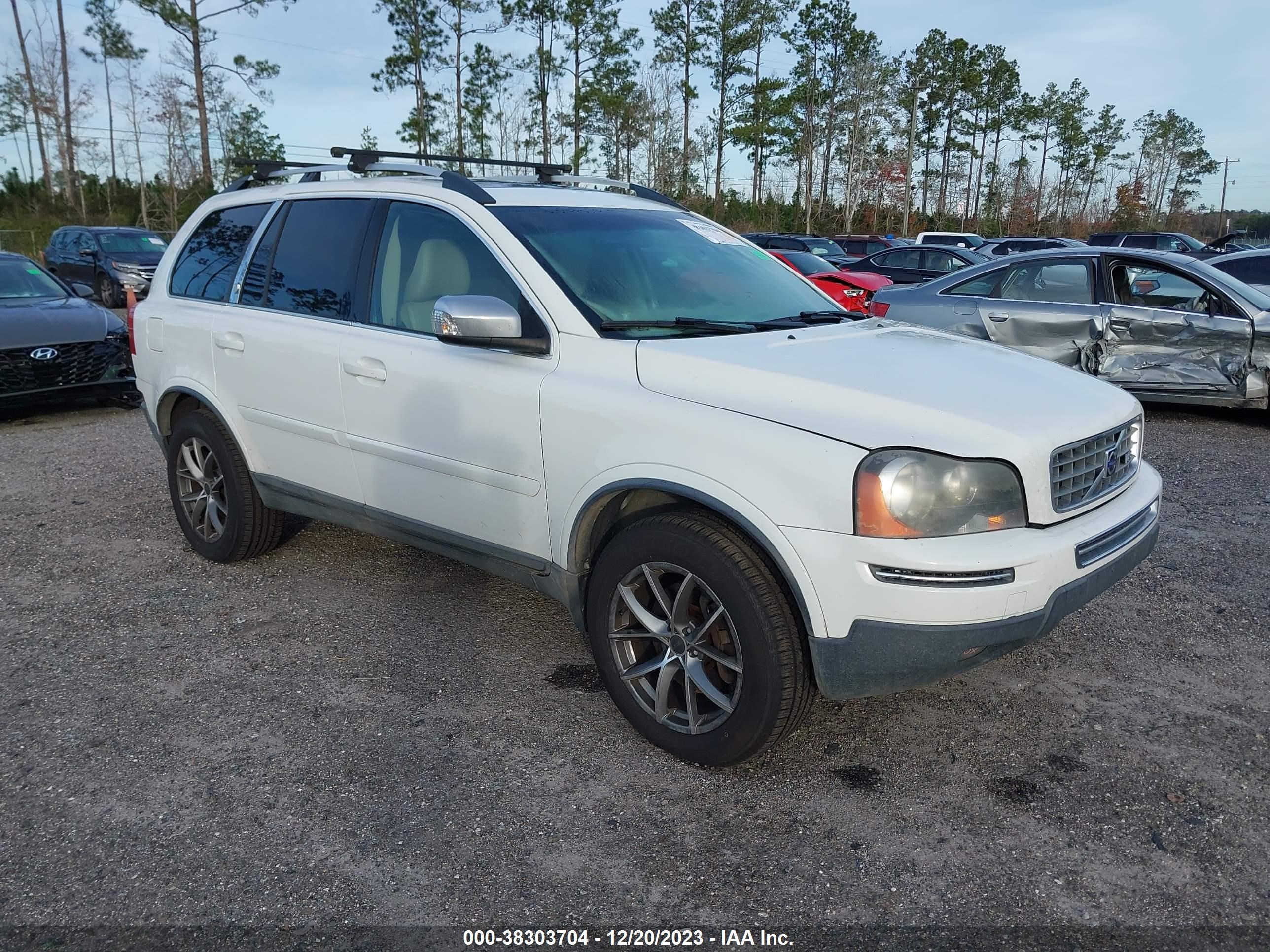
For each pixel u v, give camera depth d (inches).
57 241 825.5
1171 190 2723.9
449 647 154.5
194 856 102.8
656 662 121.3
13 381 319.6
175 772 118.7
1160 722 131.0
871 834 107.1
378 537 207.9
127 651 152.9
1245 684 141.6
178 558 196.1
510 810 111.2
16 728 129.2
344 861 102.1
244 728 129.4
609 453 119.0
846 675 106.0
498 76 1920.5
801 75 2143.2
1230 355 310.3
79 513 226.8
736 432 108.8
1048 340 334.3
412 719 131.9
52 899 96.3
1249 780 116.9
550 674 145.6
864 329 143.8
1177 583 180.7
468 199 143.7
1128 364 323.6
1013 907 95.5
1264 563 190.9
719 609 112.3
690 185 2044.8
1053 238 860.0
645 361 120.6
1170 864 101.8
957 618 100.4
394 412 145.6
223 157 1780.3
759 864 102.0
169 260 199.5
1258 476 257.0
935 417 105.5
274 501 176.6
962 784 116.6
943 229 2326.5
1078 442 111.4
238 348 172.1
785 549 104.8
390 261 152.2
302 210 169.6
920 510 100.6
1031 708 135.2
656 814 110.7
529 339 129.0
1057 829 107.8
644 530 117.3
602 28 1862.7
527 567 134.6
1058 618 107.8
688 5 1920.5
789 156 2145.7
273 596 175.5
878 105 2123.5
